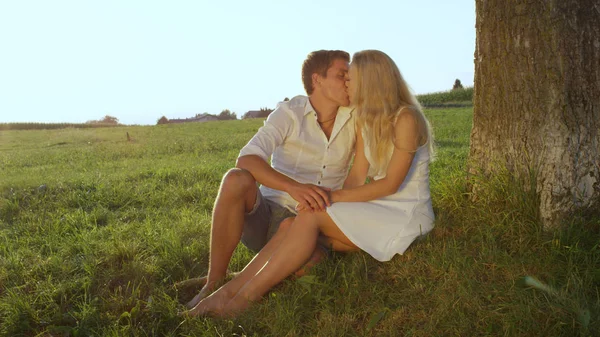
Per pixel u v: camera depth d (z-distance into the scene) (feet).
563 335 8.06
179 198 21.01
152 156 47.47
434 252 10.64
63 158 48.49
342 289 10.36
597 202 10.53
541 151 10.89
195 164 33.81
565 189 10.53
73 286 11.78
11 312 10.62
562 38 10.61
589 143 10.54
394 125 10.58
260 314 9.80
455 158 25.77
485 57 11.91
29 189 22.76
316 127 11.87
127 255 13.47
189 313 10.03
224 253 11.02
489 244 10.53
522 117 11.22
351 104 11.19
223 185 10.78
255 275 10.24
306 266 10.73
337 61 11.49
